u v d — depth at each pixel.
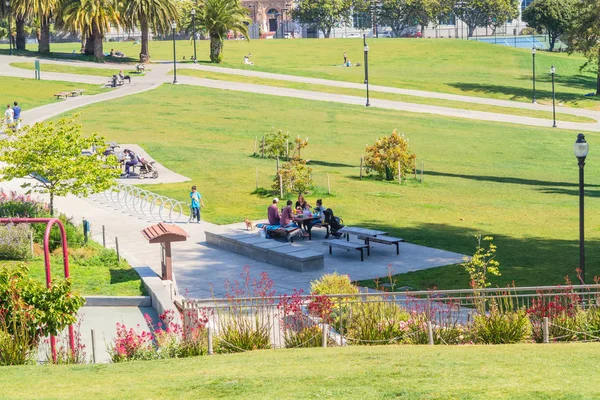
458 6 181.88
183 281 23.22
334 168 46.22
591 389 9.73
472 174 47.97
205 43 136.62
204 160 45.94
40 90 74.31
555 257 26.44
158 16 92.38
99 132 54.31
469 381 10.30
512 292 21.94
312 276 24.05
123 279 22.28
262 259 26.09
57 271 22.83
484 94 92.44
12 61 90.88
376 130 63.41
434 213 34.81
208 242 28.62
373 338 15.01
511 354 12.41
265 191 37.81
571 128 74.25
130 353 14.14
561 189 43.50
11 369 12.49
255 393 10.05
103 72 89.12
